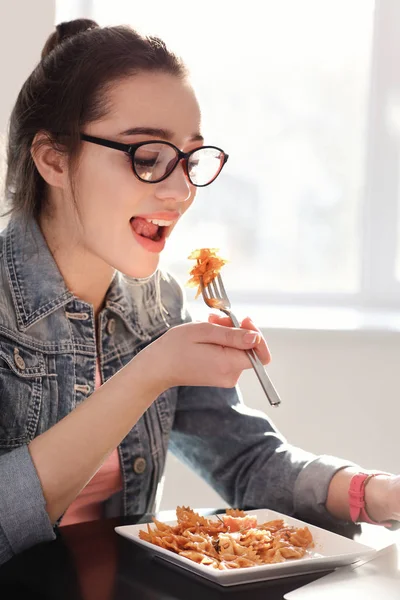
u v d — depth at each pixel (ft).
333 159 7.71
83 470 3.67
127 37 4.03
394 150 7.61
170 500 7.09
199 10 7.59
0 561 3.61
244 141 7.73
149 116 3.92
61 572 3.38
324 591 3.21
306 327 6.91
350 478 4.05
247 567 3.32
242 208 7.79
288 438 7.09
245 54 7.64
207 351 3.61
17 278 4.26
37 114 4.17
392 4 7.46
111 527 3.82
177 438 4.72
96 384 4.42
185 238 7.82
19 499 3.60
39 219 4.36
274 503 4.26
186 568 3.40
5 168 4.55
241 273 7.86
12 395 4.12
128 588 3.26
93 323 4.39
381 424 7.05
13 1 6.66
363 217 7.72
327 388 7.03
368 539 3.84
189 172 3.96
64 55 4.12
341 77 7.63
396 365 6.99
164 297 4.79
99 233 4.04
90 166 3.97
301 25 7.61
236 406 4.60
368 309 7.75
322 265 7.82
